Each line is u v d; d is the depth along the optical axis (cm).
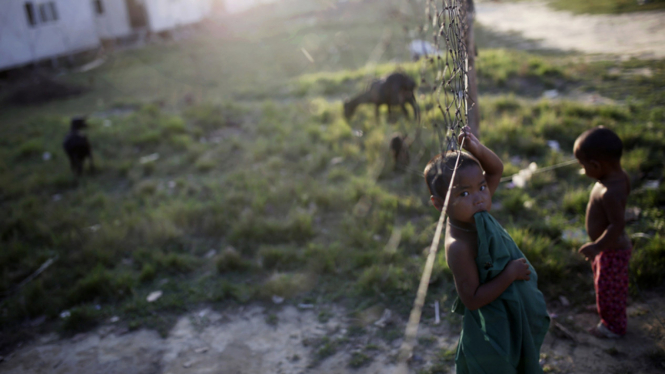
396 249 416
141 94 1516
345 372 296
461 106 191
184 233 499
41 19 2003
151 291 404
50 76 1867
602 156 254
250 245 460
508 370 179
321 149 690
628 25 1302
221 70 1816
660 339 286
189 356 326
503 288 176
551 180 497
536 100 793
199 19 3136
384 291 367
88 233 504
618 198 256
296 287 386
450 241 183
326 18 2839
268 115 927
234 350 328
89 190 646
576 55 1070
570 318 315
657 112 630
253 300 380
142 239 491
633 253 349
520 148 577
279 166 657
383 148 629
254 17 3525
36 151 838
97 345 345
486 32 1620
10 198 651
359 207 501
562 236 401
